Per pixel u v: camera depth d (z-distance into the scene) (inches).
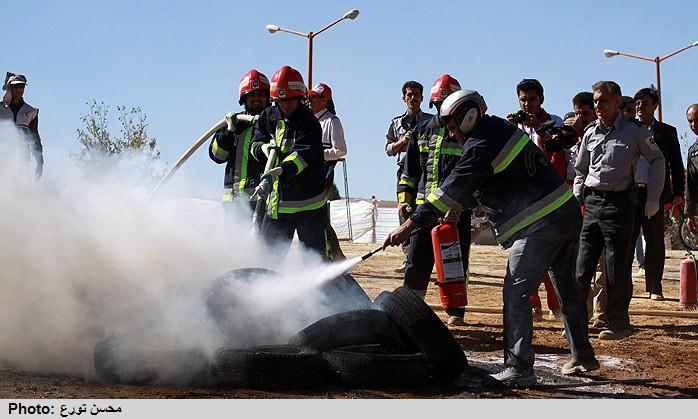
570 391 266.1
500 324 398.3
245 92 366.6
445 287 373.4
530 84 383.2
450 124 265.0
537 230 265.1
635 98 469.7
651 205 367.6
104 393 242.1
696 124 474.3
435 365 261.3
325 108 441.7
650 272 496.1
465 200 263.3
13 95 555.8
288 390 251.0
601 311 395.2
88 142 1035.9
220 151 376.2
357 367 254.8
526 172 263.7
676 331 395.2
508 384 265.3
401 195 382.9
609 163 359.3
